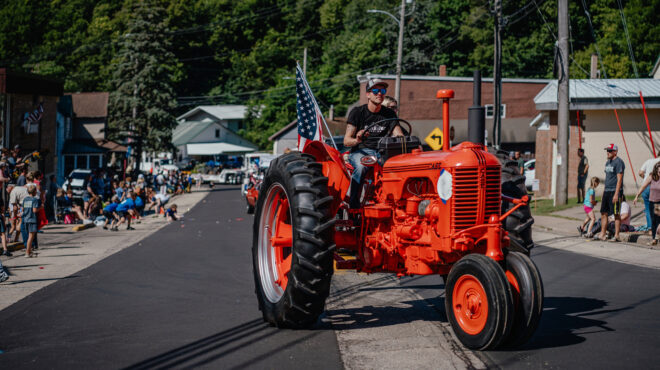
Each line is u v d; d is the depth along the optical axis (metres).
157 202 25.39
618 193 13.31
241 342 5.84
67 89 68.81
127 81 51.31
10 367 5.16
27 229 12.73
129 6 75.56
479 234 5.62
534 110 43.38
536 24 54.22
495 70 24.44
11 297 8.32
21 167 16.81
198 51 87.94
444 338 5.82
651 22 47.03
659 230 12.53
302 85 7.55
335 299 7.79
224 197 39.03
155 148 51.38
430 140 19.88
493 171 5.73
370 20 71.25
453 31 57.69
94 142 48.06
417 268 6.02
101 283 9.29
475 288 5.40
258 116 79.06
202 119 81.75
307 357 5.31
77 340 6.00
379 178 6.46
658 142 22.59
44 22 74.75
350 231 6.76
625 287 8.42
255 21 86.56
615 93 22.55
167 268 10.70
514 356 5.22
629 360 5.09
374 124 6.65
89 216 22.80
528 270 5.41
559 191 20.17
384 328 6.25
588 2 50.94
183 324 6.59
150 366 5.13
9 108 30.00
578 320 6.53
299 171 6.42
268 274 6.89
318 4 83.25
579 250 12.30
